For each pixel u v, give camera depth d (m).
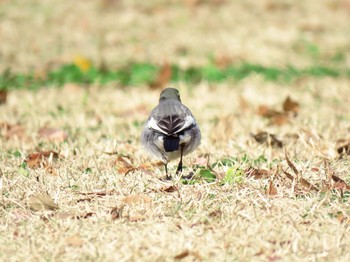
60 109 17.83
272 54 23.53
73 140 14.61
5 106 18.16
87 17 26.75
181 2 28.11
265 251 8.90
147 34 25.30
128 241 9.19
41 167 12.29
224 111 17.53
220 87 20.25
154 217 10.00
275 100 18.83
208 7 27.69
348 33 25.83
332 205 10.22
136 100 18.72
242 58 23.06
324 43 24.83
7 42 24.52
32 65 22.59
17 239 9.39
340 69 22.53
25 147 14.03
